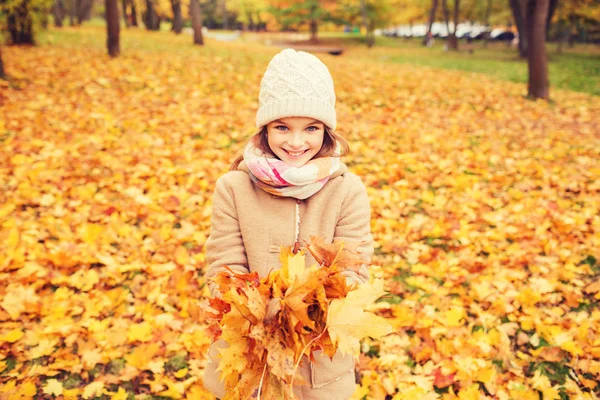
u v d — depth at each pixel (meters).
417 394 2.40
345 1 34.28
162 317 2.91
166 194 4.51
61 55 11.38
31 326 2.82
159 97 8.06
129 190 4.51
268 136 1.55
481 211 4.44
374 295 1.14
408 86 10.87
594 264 3.59
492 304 3.10
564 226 4.00
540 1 9.77
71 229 3.88
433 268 3.54
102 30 23.81
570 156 6.12
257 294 1.10
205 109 7.58
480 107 9.04
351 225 1.59
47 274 3.24
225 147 5.95
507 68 18.42
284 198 1.57
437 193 4.85
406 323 2.90
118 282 3.29
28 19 12.73
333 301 1.12
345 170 1.68
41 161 5.06
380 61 20.80
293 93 1.43
